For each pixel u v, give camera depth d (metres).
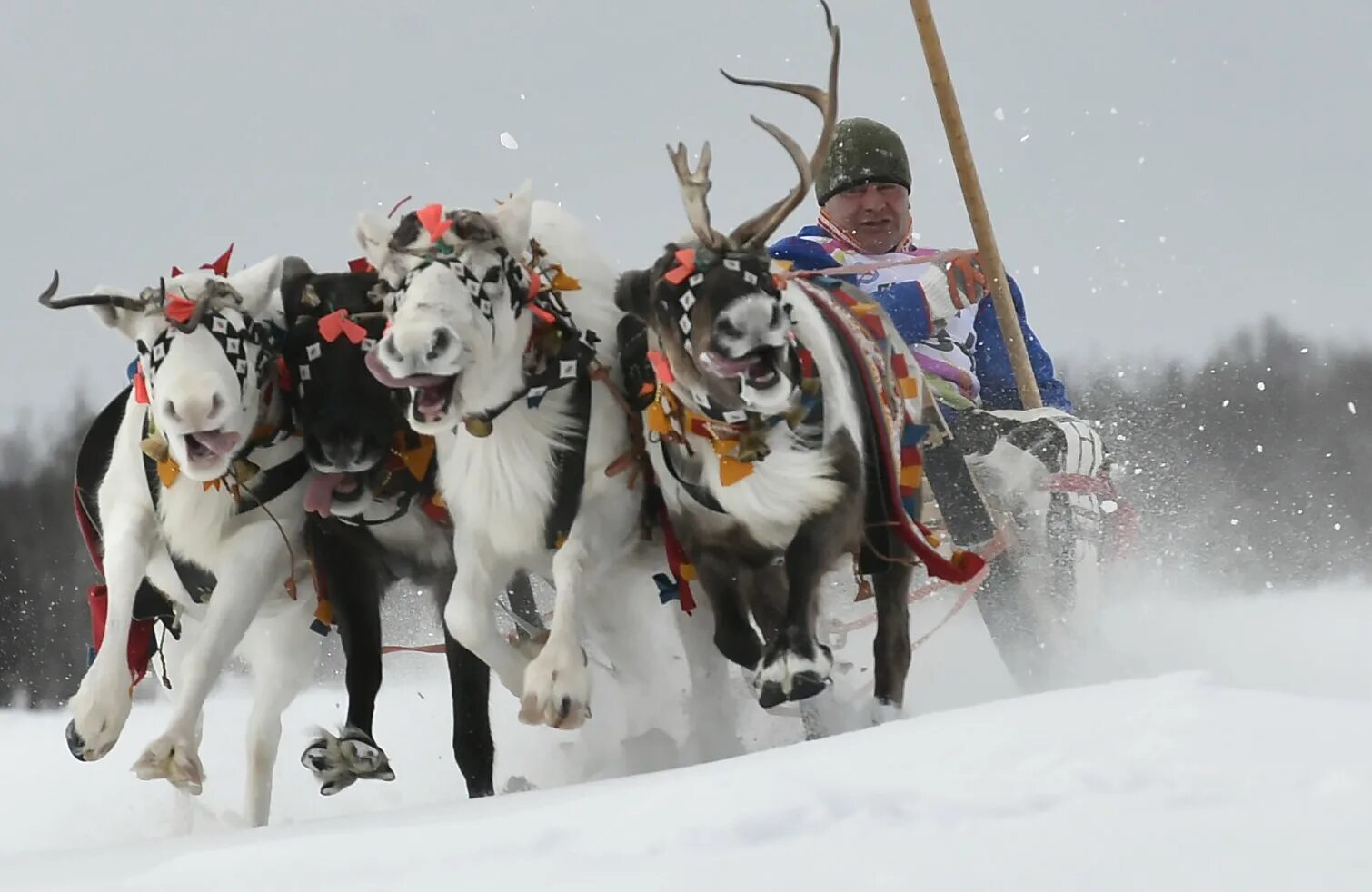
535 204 13.35
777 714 13.67
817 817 7.03
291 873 7.69
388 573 13.82
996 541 14.44
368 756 13.04
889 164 17.61
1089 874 5.86
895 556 12.66
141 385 12.77
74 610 40.69
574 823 7.57
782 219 11.34
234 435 12.07
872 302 13.91
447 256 11.50
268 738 14.45
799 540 11.81
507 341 11.73
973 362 16.92
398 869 7.36
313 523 13.39
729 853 6.70
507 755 15.05
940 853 6.32
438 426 11.58
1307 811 6.29
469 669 13.09
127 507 13.11
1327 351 42.38
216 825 15.30
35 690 39.12
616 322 12.92
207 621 12.83
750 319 10.72
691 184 11.27
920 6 17.20
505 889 6.62
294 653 14.40
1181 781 6.85
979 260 17.02
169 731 12.41
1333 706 7.75
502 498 12.34
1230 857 5.86
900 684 13.12
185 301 12.09
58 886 8.34
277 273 12.84
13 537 42.56
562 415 12.35
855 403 12.27
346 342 12.65
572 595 12.16
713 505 11.92
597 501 12.59
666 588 12.67
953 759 7.65
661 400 11.77
